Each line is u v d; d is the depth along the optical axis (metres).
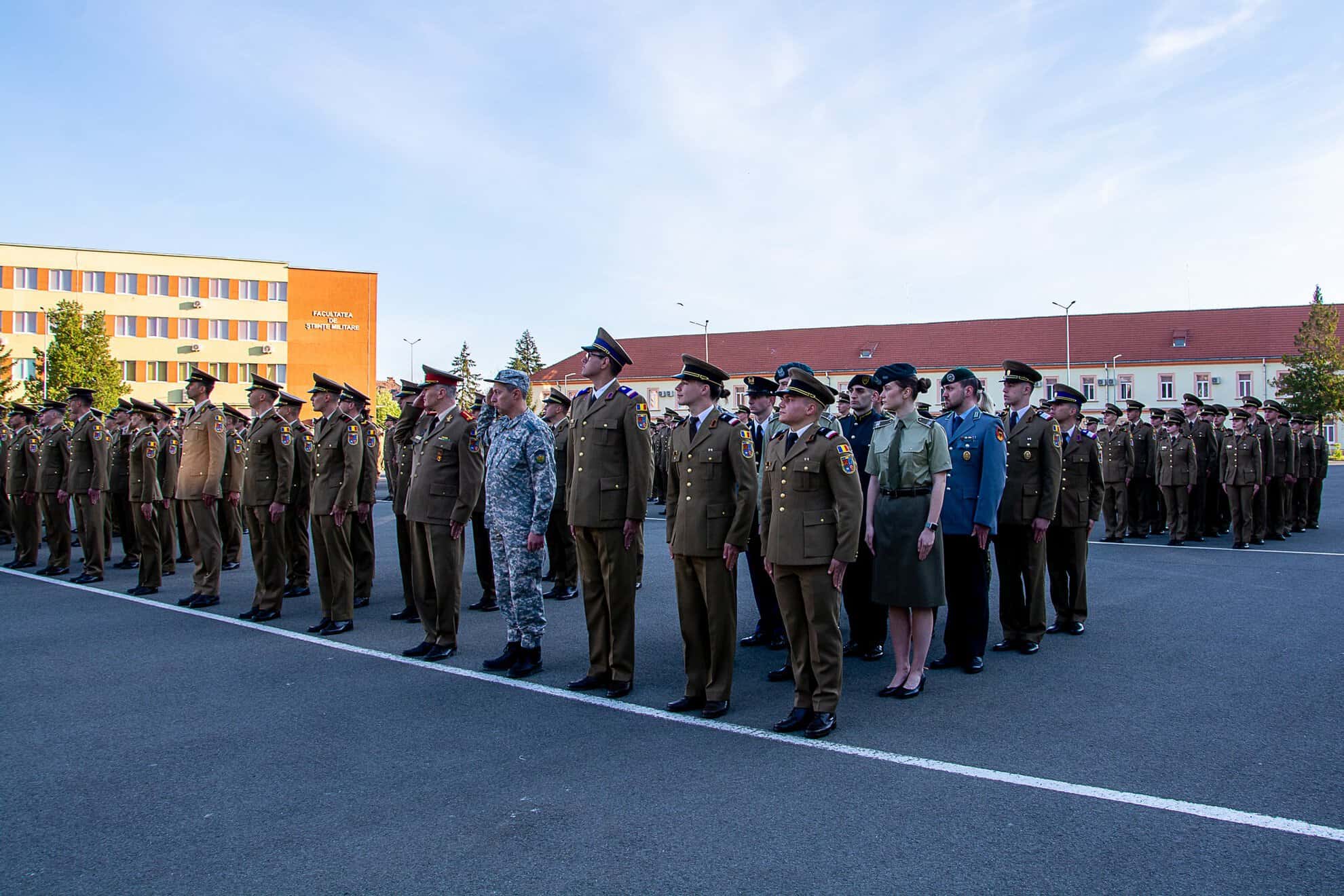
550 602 9.05
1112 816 3.66
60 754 4.47
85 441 10.32
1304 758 4.30
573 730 4.86
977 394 6.37
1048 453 6.67
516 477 6.18
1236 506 13.28
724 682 5.19
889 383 5.65
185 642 7.05
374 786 4.04
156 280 61.16
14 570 11.31
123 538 11.84
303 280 64.31
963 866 3.22
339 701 5.41
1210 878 3.13
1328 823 3.57
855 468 4.88
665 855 3.32
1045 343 64.25
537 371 87.62
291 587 9.46
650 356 73.94
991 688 5.67
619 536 5.57
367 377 65.50
